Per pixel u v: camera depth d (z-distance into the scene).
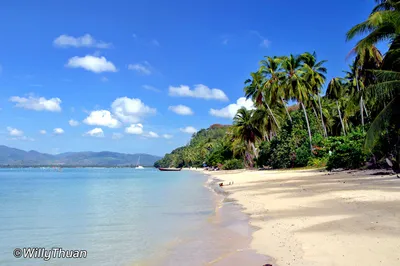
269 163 57.28
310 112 50.31
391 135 24.58
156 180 53.09
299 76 47.94
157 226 11.91
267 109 63.00
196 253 8.04
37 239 10.33
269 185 24.41
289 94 49.59
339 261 6.21
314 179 25.33
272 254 7.28
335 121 62.50
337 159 31.92
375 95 20.81
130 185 38.97
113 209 16.73
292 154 47.00
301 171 38.09
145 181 49.56
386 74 20.58
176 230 11.05
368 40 21.66
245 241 8.80
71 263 7.88
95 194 26.17
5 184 43.44
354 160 29.64
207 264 7.12
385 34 21.48
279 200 15.48
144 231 11.11
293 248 7.47
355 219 9.58
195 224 12.00
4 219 14.05
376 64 34.00
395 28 20.48
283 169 47.97
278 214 12.02
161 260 7.70
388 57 22.64
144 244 9.31
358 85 45.09
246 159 78.69
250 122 66.00
